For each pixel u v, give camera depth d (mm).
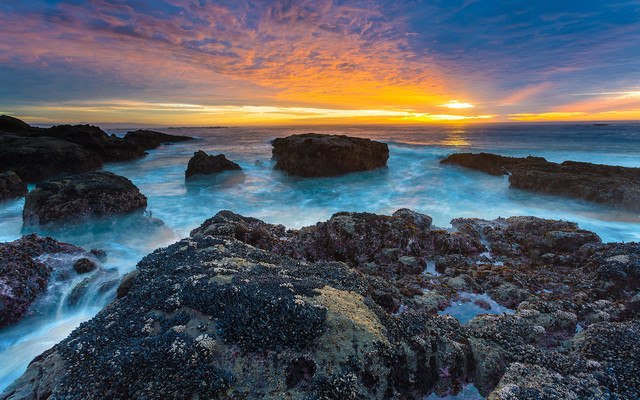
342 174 32094
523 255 13617
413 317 7465
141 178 34031
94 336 6516
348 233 13227
